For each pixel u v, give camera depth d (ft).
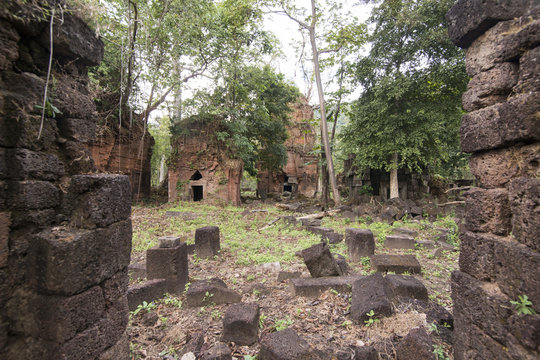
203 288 15.47
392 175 61.11
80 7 9.07
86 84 10.01
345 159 87.45
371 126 57.93
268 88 77.10
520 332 6.66
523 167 7.53
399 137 53.88
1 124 7.30
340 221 43.45
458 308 9.04
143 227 36.88
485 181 8.75
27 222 7.61
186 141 67.56
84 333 7.64
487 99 8.62
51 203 8.16
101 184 8.09
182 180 67.72
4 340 7.30
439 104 53.93
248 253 25.58
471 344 8.38
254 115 71.67
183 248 17.90
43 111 7.64
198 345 11.28
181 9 44.37
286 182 120.47
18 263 7.43
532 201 6.81
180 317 14.14
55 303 7.10
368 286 14.28
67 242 7.15
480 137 8.64
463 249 9.10
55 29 8.17
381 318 12.62
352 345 11.32
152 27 41.65
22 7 7.39
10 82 7.52
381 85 53.72
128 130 61.93
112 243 8.57
